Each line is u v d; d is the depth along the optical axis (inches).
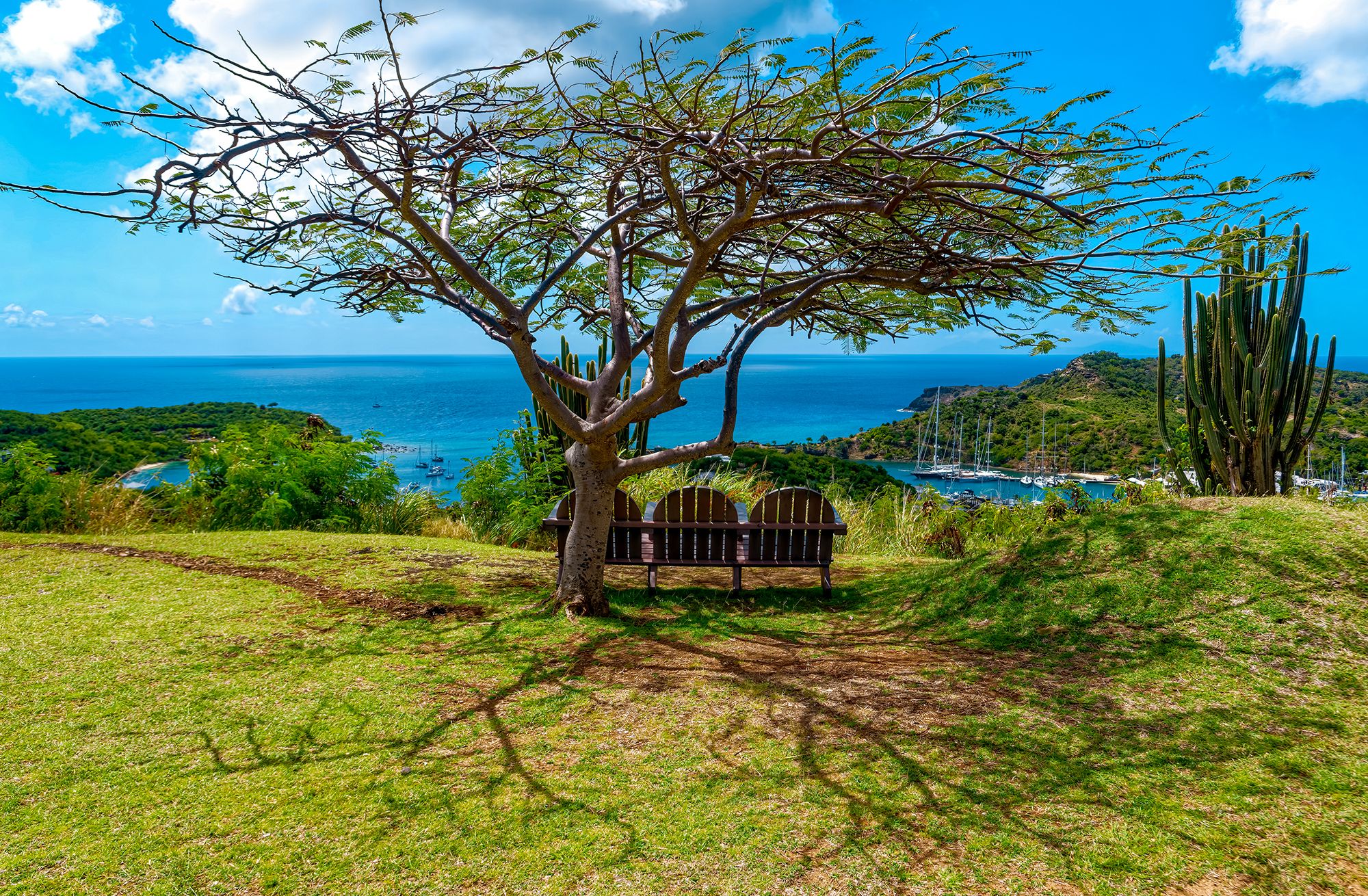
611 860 104.3
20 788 122.0
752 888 98.3
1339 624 173.3
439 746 138.3
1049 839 108.3
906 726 145.6
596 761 132.5
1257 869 100.2
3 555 281.1
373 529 389.4
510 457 413.4
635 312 295.3
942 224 191.0
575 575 225.0
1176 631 182.9
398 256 233.8
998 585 227.0
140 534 346.3
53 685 162.9
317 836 110.0
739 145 167.3
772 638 206.5
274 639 195.2
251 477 374.3
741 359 213.5
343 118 138.6
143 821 113.3
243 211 177.9
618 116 184.5
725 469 554.6
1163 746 134.3
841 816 114.7
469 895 97.6
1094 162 159.2
